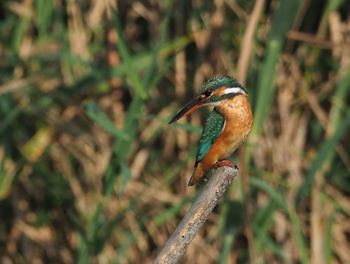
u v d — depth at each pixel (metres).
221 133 7.91
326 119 11.59
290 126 11.70
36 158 11.66
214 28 11.41
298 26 11.89
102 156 12.05
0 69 12.20
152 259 11.95
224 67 11.44
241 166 9.59
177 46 11.14
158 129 11.84
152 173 12.14
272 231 11.84
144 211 11.83
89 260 11.09
